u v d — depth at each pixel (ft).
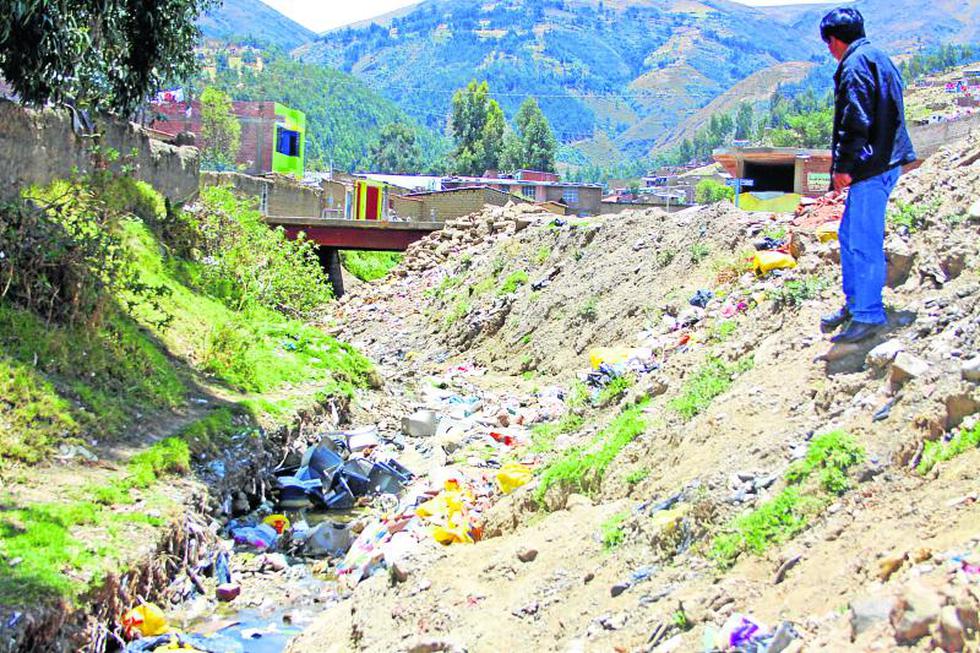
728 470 22.93
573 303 70.85
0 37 45.27
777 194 141.28
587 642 19.66
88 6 53.62
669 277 63.31
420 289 97.09
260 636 27.55
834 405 23.40
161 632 27.04
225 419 42.50
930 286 26.81
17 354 37.24
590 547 23.70
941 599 14.23
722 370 30.99
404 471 43.65
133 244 57.16
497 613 22.61
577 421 41.45
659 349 44.70
